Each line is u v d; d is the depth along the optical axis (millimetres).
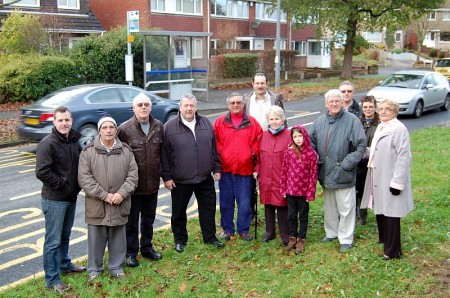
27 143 13227
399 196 5113
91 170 4855
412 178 8305
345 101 6215
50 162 4602
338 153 5461
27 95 18719
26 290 4762
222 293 4664
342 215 5566
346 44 28797
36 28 20844
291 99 21547
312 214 6762
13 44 20500
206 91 20578
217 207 7414
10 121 15594
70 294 4707
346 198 5520
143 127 5375
